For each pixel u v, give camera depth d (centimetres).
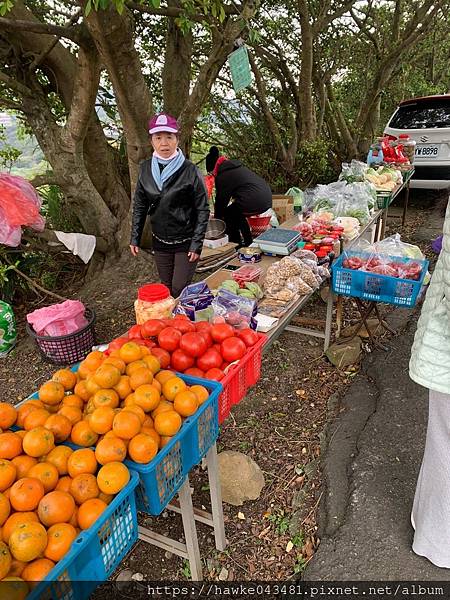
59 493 122
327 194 446
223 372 188
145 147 456
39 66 472
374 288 318
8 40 437
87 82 404
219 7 309
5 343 397
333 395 325
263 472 263
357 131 973
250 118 868
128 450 138
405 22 975
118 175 569
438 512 189
